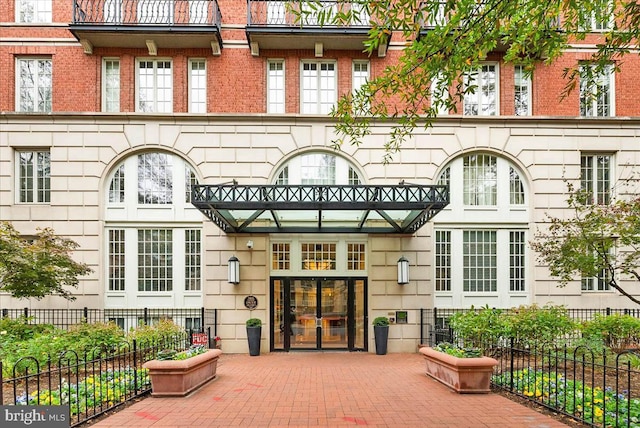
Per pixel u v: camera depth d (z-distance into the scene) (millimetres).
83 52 14258
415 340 14117
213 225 14297
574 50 14664
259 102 14492
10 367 8195
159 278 14383
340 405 7363
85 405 6645
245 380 9523
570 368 9469
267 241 14289
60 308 13883
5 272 11477
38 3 14547
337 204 10961
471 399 7684
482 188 14898
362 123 7551
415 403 7457
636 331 11414
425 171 14594
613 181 14812
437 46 5723
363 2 5598
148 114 14211
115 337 10820
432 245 14445
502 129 14727
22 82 14469
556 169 14648
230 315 14102
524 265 14703
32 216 14023
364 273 14477
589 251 10930
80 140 14219
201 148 14422
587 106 14992
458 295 14516
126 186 14453
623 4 6168
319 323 14367
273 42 14188
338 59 14688
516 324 10477
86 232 14070
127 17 14594
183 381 7910
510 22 7000
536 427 6121
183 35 13758
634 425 5703
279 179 14656
